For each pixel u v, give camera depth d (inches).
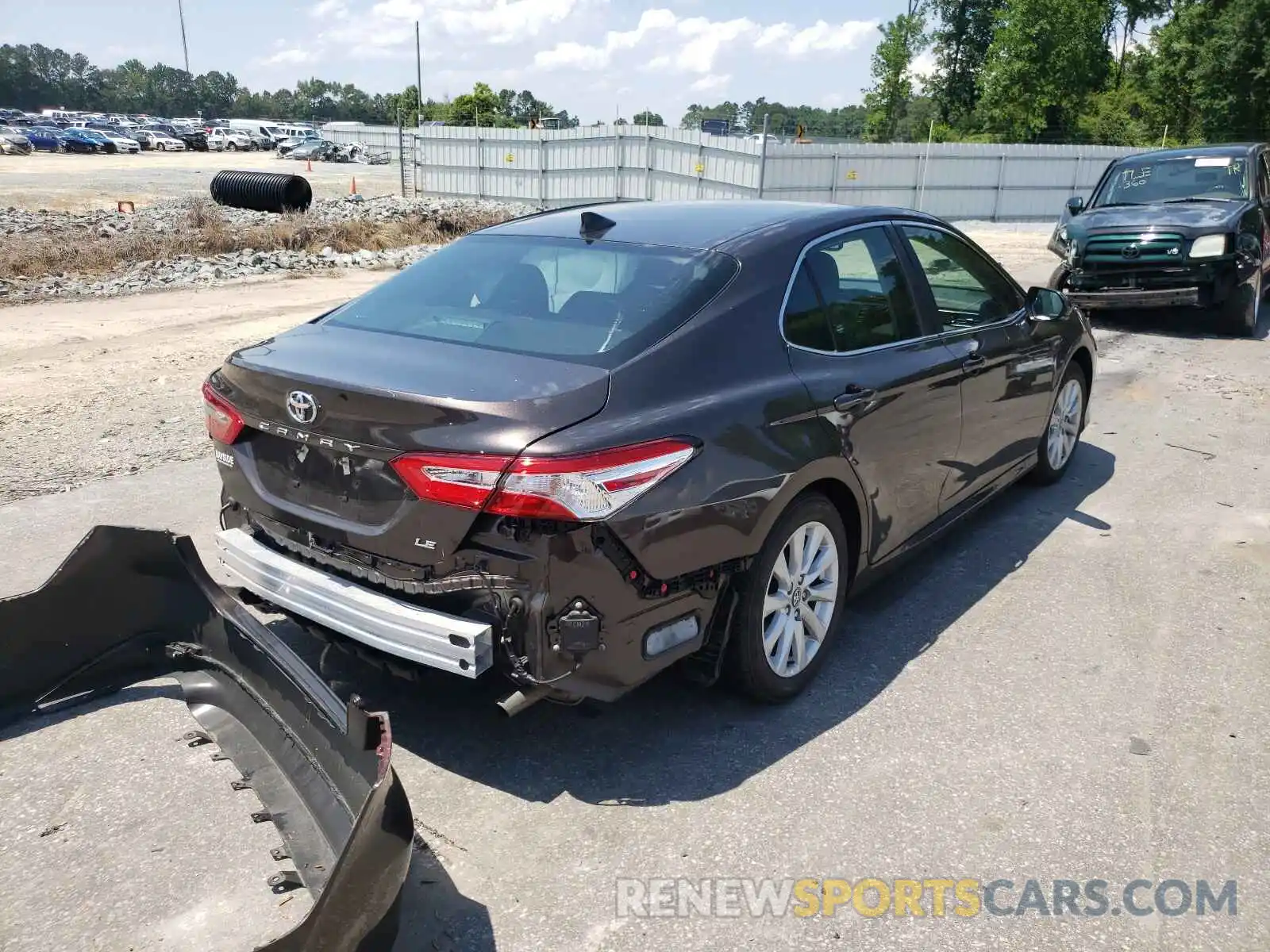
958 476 183.0
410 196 1422.2
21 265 581.6
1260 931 104.0
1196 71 1872.5
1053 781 128.8
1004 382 194.1
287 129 3134.8
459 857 113.4
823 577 148.6
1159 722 142.9
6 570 183.5
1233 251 408.2
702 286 136.2
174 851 114.1
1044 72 2076.8
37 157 2210.9
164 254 660.1
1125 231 423.8
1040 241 937.5
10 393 320.5
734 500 123.5
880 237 168.6
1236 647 165.6
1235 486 244.8
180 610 141.7
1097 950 101.3
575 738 137.0
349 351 132.4
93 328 441.4
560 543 109.4
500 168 1373.0
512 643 111.9
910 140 2388.0
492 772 129.3
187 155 2573.8
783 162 1181.1
